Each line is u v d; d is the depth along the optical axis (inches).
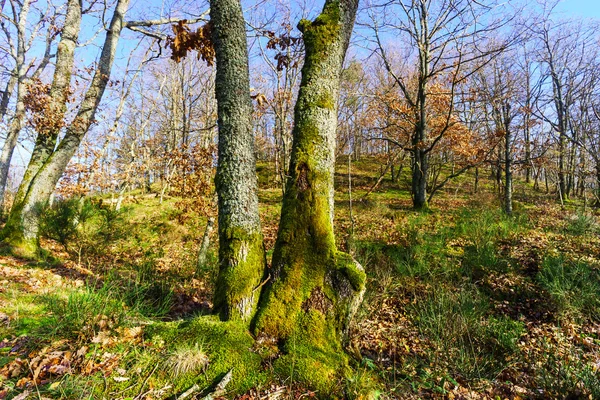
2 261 220.4
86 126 296.2
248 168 134.1
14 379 96.6
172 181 344.8
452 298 183.8
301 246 126.8
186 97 753.0
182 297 194.5
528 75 626.2
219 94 137.9
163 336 118.7
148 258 303.4
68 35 306.2
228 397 97.7
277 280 125.7
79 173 468.8
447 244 312.7
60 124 291.0
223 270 128.6
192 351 108.7
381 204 551.2
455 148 607.5
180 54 180.7
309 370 107.0
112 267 224.7
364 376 112.6
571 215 409.7
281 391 100.6
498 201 601.9
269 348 114.2
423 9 557.6
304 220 128.7
